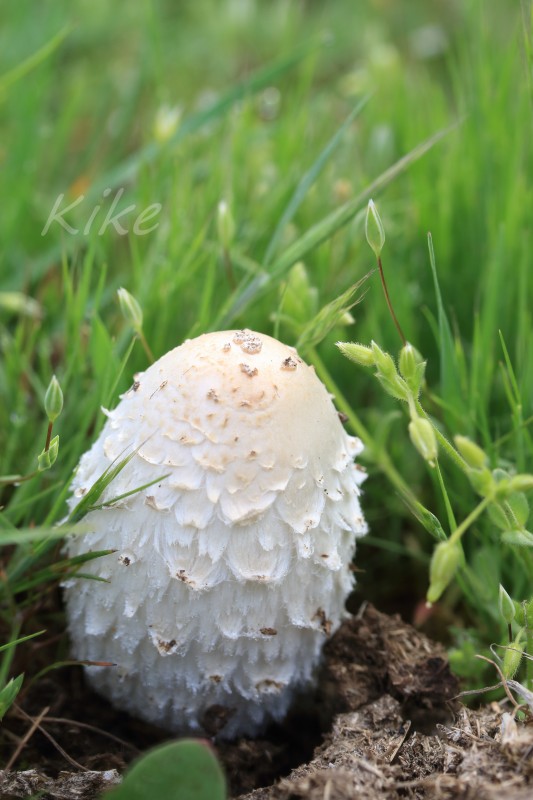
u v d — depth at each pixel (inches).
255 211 14.0
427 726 10.7
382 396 12.9
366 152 15.5
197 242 12.5
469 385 12.8
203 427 9.9
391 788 9.7
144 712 10.9
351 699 10.8
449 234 13.6
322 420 10.2
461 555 11.0
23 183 14.9
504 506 10.0
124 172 14.7
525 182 13.4
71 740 11.0
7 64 18.1
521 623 10.2
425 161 14.2
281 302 11.6
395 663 10.9
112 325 13.1
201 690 10.5
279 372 10.1
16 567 10.9
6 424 12.5
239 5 22.7
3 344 13.1
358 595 12.6
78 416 12.0
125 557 10.0
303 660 10.7
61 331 13.6
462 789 9.6
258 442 9.9
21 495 11.4
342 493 10.3
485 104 14.0
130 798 9.4
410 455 12.7
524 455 11.6
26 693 11.2
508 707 10.5
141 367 12.2
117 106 19.8
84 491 10.4
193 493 9.9
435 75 21.3
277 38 22.4
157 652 10.4
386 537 12.8
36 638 11.5
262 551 9.9
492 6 20.1
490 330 12.3
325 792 9.6
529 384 12.0
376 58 16.8
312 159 14.6
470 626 12.1
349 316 11.1
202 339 10.3
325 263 13.1
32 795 9.9
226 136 15.1
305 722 11.2
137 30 22.3
